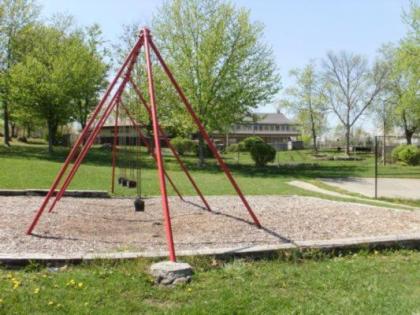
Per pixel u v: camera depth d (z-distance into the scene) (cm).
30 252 530
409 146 3077
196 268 478
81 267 475
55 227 686
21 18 3039
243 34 2512
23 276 447
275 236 638
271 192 1371
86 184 1398
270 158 2716
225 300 395
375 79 4719
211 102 2527
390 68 4525
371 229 702
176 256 491
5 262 468
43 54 2823
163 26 2531
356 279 460
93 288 416
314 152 4681
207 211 881
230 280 450
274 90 2583
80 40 3203
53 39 2997
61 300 388
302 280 454
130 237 631
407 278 469
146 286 423
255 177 2039
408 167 2838
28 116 2725
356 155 4319
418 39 2588
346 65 4756
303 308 381
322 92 4875
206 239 616
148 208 927
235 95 2512
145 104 868
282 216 812
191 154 3503
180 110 2520
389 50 4584
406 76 2745
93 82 3036
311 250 537
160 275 436
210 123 2498
